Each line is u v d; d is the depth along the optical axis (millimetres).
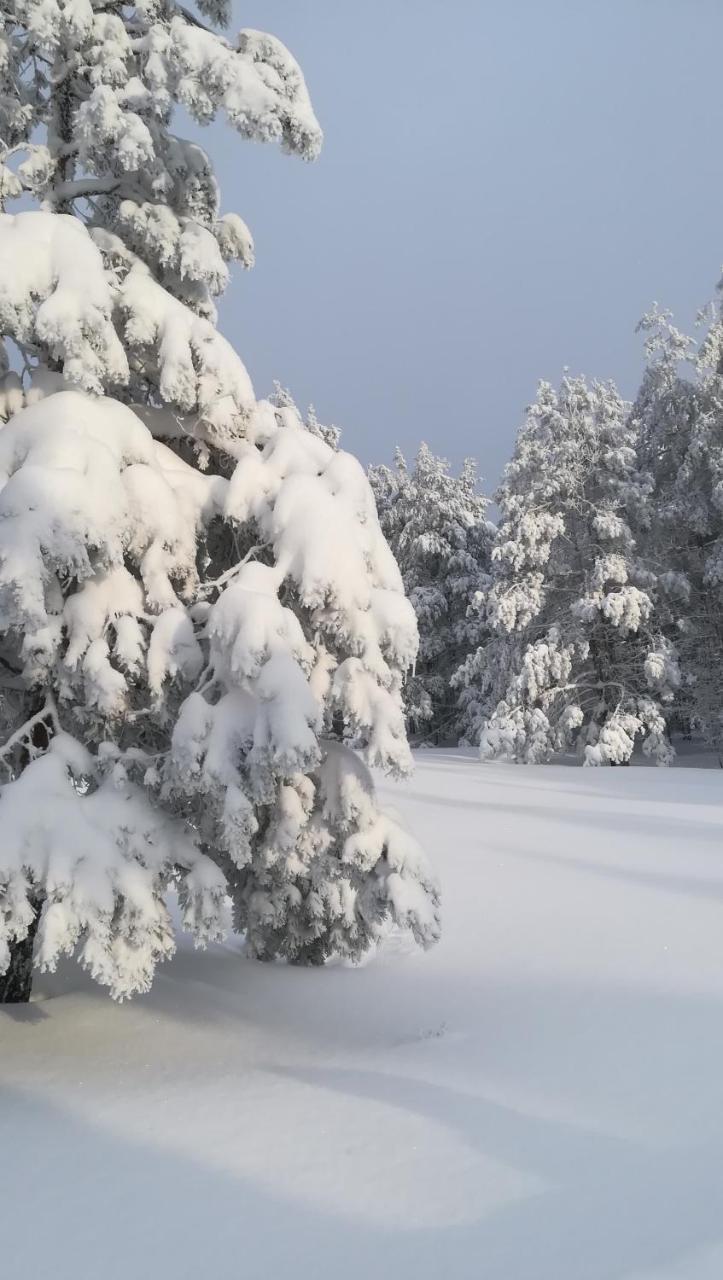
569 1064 5527
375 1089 5324
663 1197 3680
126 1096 5520
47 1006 7887
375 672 7234
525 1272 3174
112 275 7547
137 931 5930
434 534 42125
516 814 17516
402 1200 3811
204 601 7441
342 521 7168
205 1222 3740
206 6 8898
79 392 7070
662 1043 5773
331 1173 4121
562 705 30922
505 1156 4184
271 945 9195
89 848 5887
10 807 5898
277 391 38750
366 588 7164
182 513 7270
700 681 33375
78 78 8023
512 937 9281
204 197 8609
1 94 8000
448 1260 3293
